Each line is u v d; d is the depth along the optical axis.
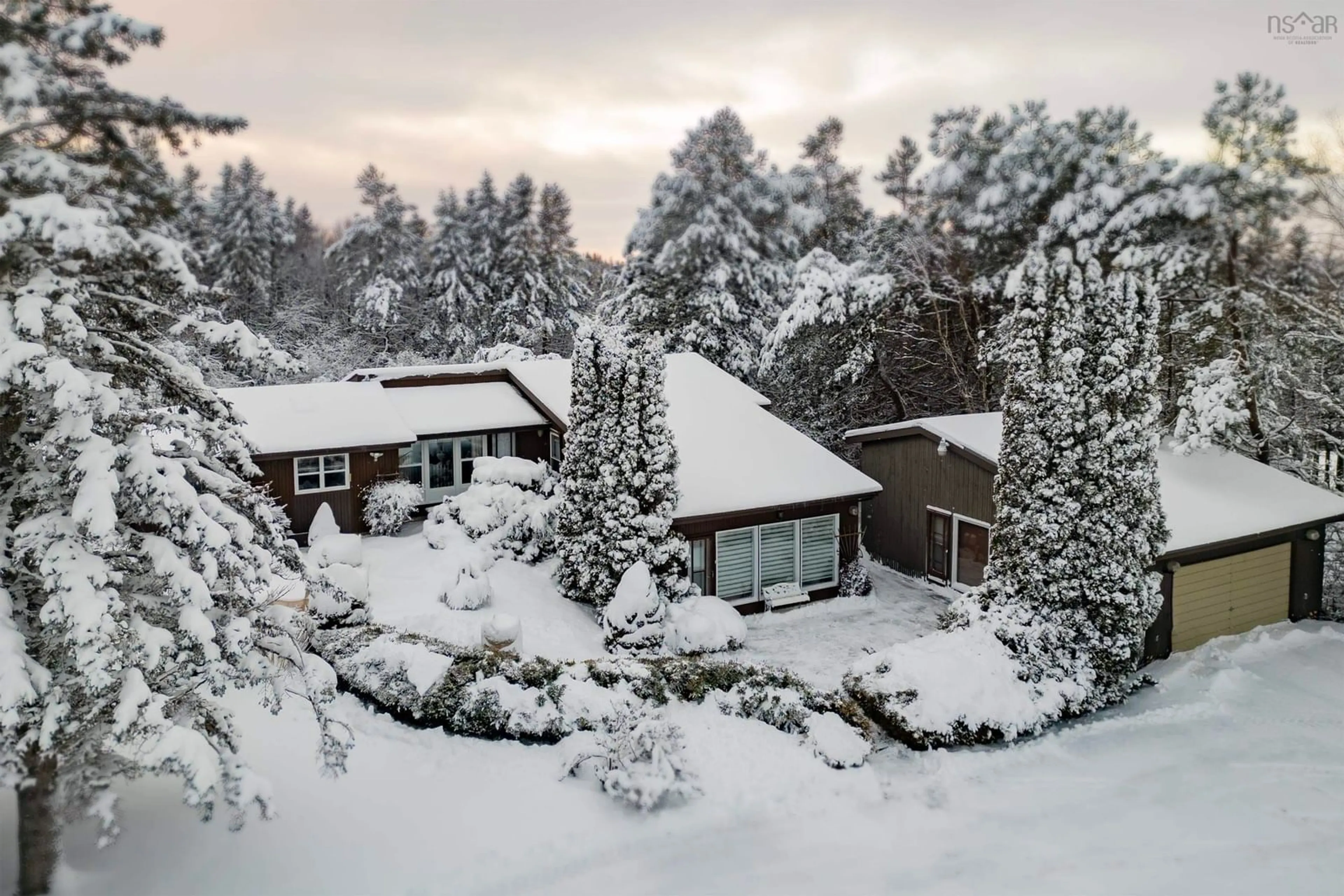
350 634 12.71
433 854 8.49
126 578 7.21
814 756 10.94
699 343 31.91
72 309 6.30
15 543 6.55
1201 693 13.79
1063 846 9.21
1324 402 22.30
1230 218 22.94
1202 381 20.41
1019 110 27.94
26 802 6.70
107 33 5.75
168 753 6.26
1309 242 22.84
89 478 6.13
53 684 6.48
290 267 44.06
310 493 19.78
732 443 20.52
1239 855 9.05
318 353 37.22
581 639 15.37
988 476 18.78
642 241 35.59
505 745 10.81
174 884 7.48
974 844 9.23
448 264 45.06
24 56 5.41
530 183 45.97
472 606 15.41
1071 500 13.38
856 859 8.89
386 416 21.41
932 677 12.25
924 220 30.98
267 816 6.84
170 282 7.11
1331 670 14.88
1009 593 13.91
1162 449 20.34
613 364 16.62
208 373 9.59
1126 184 25.84
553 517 19.36
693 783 9.97
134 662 6.55
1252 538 16.20
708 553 17.89
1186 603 16.16
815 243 39.25
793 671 14.92
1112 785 10.66
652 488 16.45
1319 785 10.65
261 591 7.59
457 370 25.27
